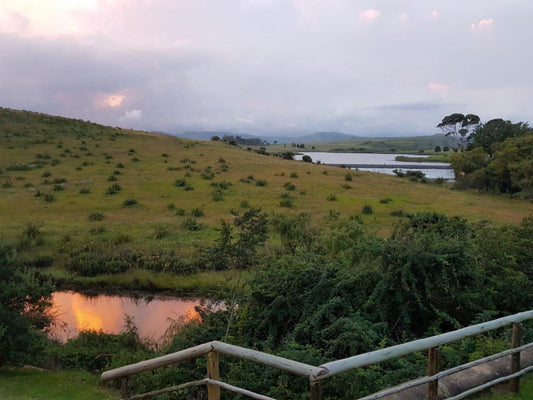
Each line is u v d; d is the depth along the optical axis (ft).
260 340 28.86
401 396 14.48
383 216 97.86
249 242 33.14
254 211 33.55
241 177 151.53
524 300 26.45
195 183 136.67
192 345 30.12
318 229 57.62
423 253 26.61
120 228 82.53
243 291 37.81
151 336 41.42
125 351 33.96
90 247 67.72
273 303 28.99
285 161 205.87
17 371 29.84
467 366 14.24
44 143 188.75
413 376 18.67
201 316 36.37
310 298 28.53
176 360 13.25
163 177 144.87
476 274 26.55
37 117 241.76
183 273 58.85
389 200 119.96
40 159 160.35
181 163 173.78
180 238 75.10
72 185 127.34
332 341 23.24
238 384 20.99
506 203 131.64
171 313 47.88
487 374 16.35
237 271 57.57
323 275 28.76
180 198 115.55
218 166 171.53
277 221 56.85
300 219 58.44
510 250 29.40
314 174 166.40
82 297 52.95
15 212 94.63
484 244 30.37
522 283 26.53
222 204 108.47
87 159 168.45
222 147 236.22
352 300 27.30
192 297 52.54
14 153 165.89
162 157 184.75
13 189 118.42
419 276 26.68
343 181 153.99
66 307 49.55
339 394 18.65
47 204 103.76
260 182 138.21
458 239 32.63
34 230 73.97
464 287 26.89
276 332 28.91
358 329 22.77
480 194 154.20
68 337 41.06
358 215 90.17
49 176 136.67
